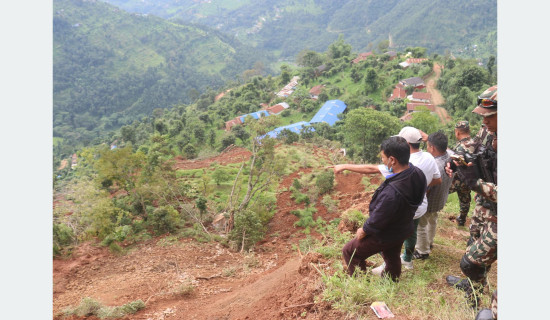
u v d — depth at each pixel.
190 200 21.97
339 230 6.63
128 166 19.38
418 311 3.49
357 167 4.04
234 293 6.68
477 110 3.45
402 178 3.49
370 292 3.66
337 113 77.12
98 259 11.55
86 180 19.38
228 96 113.44
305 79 106.44
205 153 44.12
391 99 77.81
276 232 17.28
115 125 168.75
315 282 4.11
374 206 3.64
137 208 18.89
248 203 20.50
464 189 6.84
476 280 3.88
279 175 20.27
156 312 6.37
